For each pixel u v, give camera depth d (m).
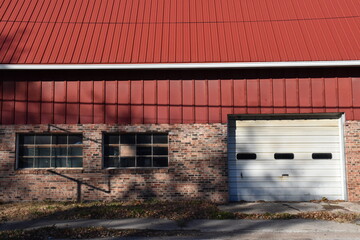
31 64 11.51
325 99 11.80
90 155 11.85
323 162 12.00
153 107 11.95
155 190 11.75
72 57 11.76
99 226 8.70
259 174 12.02
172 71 12.02
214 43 12.25
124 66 11.58
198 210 10.25
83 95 12.02
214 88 11.95
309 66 11.47
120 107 11.98
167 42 12.38
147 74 12.04
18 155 12.10
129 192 11.74
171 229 8.45
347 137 11.71
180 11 13.95
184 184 11.75
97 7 14.05
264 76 11.92
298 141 12.05
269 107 11.84
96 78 12.05
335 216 9.59
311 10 13.45
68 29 12.88
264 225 8.78
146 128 11.89
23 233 8.10
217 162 11.78
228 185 11.81
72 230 8.33
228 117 12.13
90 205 11.12
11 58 11.64
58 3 14.14
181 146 11.84
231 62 11.47
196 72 12.00
